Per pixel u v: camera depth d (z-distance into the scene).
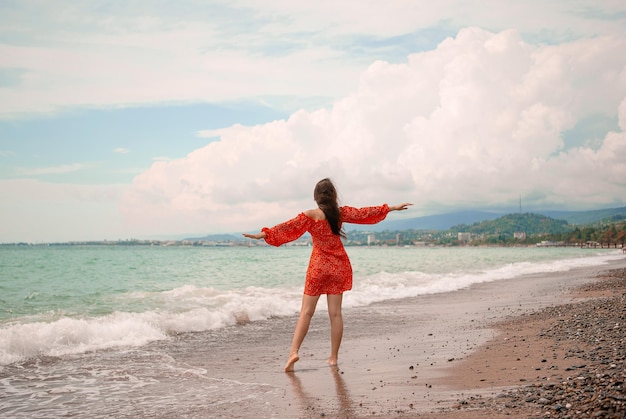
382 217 7.01
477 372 5.89
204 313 10.84
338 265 6.81
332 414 4.55
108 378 6.18
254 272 28.88
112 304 13.17
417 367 6.39
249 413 4.68
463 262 45.22
